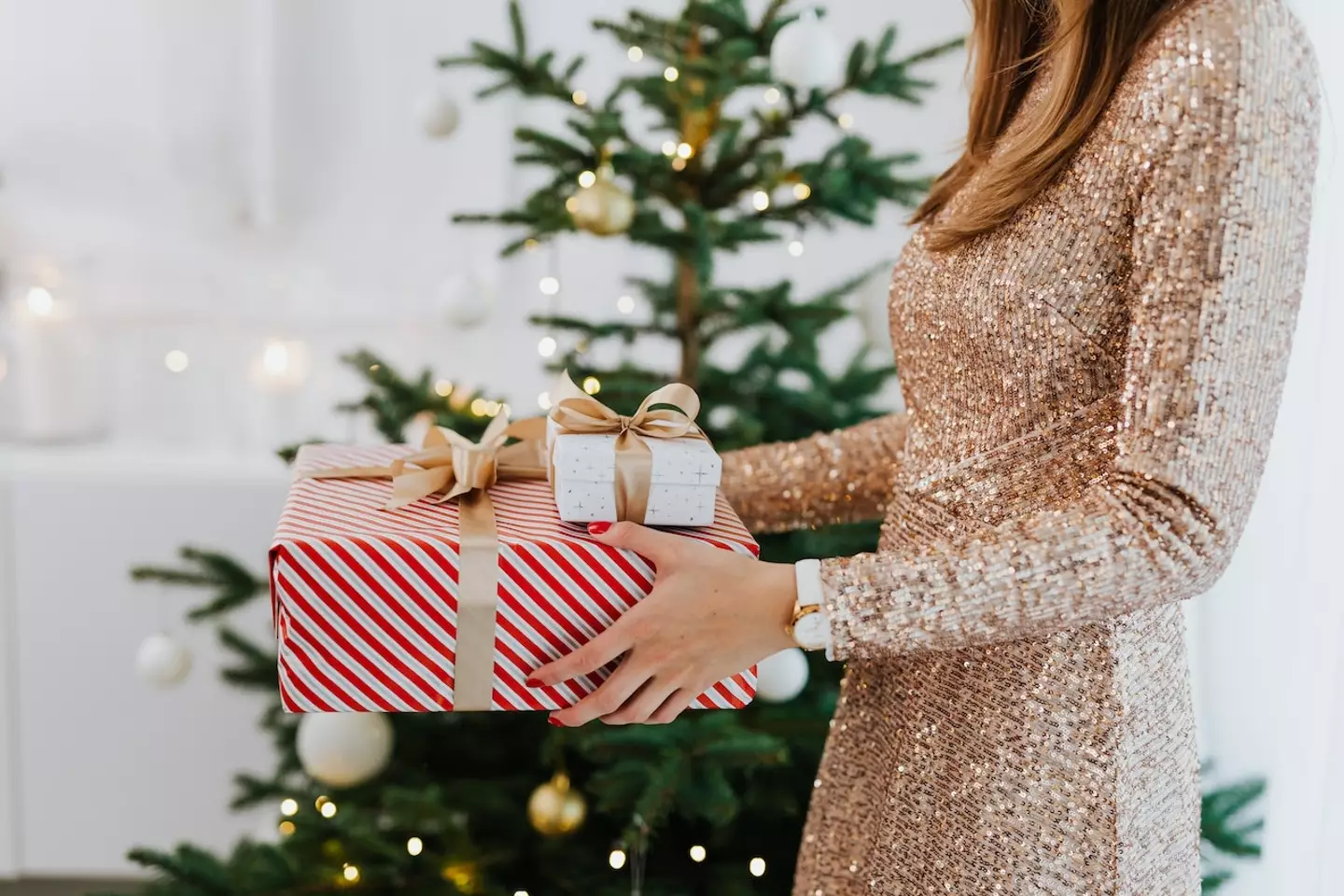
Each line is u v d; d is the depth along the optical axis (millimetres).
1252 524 1428
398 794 1460
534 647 784
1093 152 743
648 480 806
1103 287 750
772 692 1343
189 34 2197
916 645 733
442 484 870
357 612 767
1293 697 1287
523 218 1576
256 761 2297
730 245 1527
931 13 2297
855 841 939
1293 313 686
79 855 2303
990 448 817
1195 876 840
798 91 1534
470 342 2387
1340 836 1222
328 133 2262
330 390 2391
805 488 1024
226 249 2311
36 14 2193
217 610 1646
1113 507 699
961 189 939
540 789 1486
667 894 1521
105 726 2268
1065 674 785
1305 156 680
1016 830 801
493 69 1578
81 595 2230
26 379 2316
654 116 2264
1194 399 673
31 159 2256
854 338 2402
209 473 2230
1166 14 726
